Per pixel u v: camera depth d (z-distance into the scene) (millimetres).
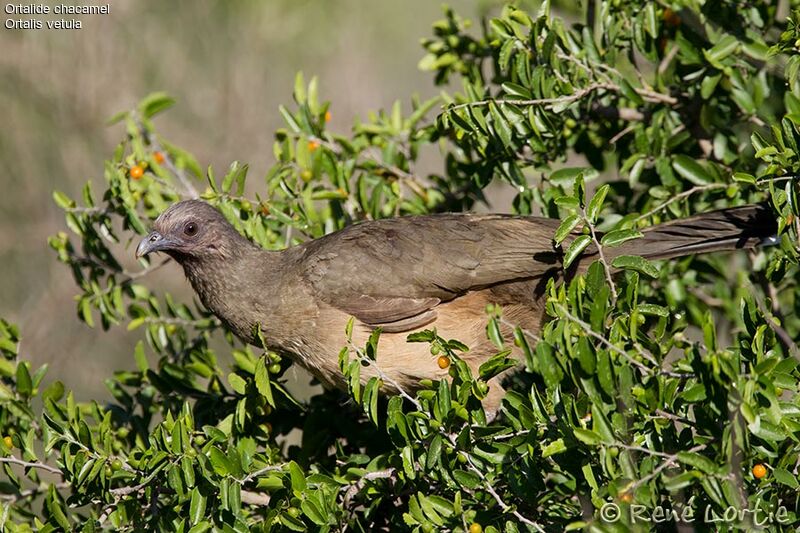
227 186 10922
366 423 10539
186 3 19750
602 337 7102
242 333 10703
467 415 7898
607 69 9844
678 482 6523
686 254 9750
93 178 19188
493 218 10422
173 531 8594
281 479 8453
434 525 7809
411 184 11523
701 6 9906
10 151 18875
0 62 18953
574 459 7457
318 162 10992
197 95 19781
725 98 10422
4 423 9945
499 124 9367
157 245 10461
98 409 9711
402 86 20750
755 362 7074
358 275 10188
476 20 18891
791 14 8906
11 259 18688
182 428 8414
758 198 10219
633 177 10219
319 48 20422
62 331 18391
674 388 7020
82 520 10070
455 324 10234
